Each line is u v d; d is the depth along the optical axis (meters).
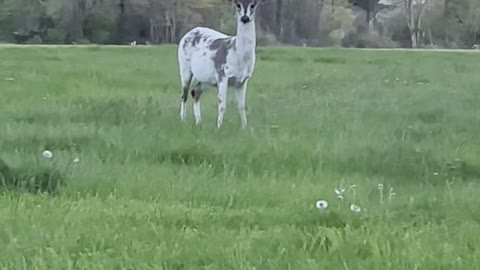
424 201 11.64
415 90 29.47
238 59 19.12
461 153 15.23
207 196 11.71
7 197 11.02
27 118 18.70
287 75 36.19
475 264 8.26
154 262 8.21
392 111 22.47
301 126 18.64
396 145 15.79
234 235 9.40
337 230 9.49
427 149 15.54
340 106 23.89
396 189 12.73
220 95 19.41
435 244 9.02
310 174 13.50
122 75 32.53
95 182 12.09
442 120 20.88
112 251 8.59
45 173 11.98
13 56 42.88
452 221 10.50
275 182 12.73
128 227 9.53
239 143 15.45
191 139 15.65
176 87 28.92
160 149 14.67
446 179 13.60
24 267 7.97
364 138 16.56
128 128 16.84
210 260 8.36
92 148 14.75
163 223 9.84
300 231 9.44
